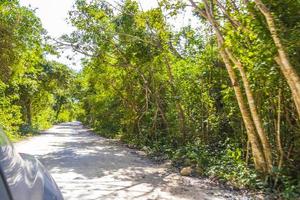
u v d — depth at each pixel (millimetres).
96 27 23016
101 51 23906
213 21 10859
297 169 10195
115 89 27281
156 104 21891
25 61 21750
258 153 10695
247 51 10188
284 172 9945
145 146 21609
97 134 38469
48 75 42719
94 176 11391
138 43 20906
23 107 39906
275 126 10922
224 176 11203
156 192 9430
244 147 13055
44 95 47938
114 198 8594
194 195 9203
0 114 23109
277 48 8180
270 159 10312
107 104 33000
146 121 24562
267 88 10133
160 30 18375
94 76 28250
